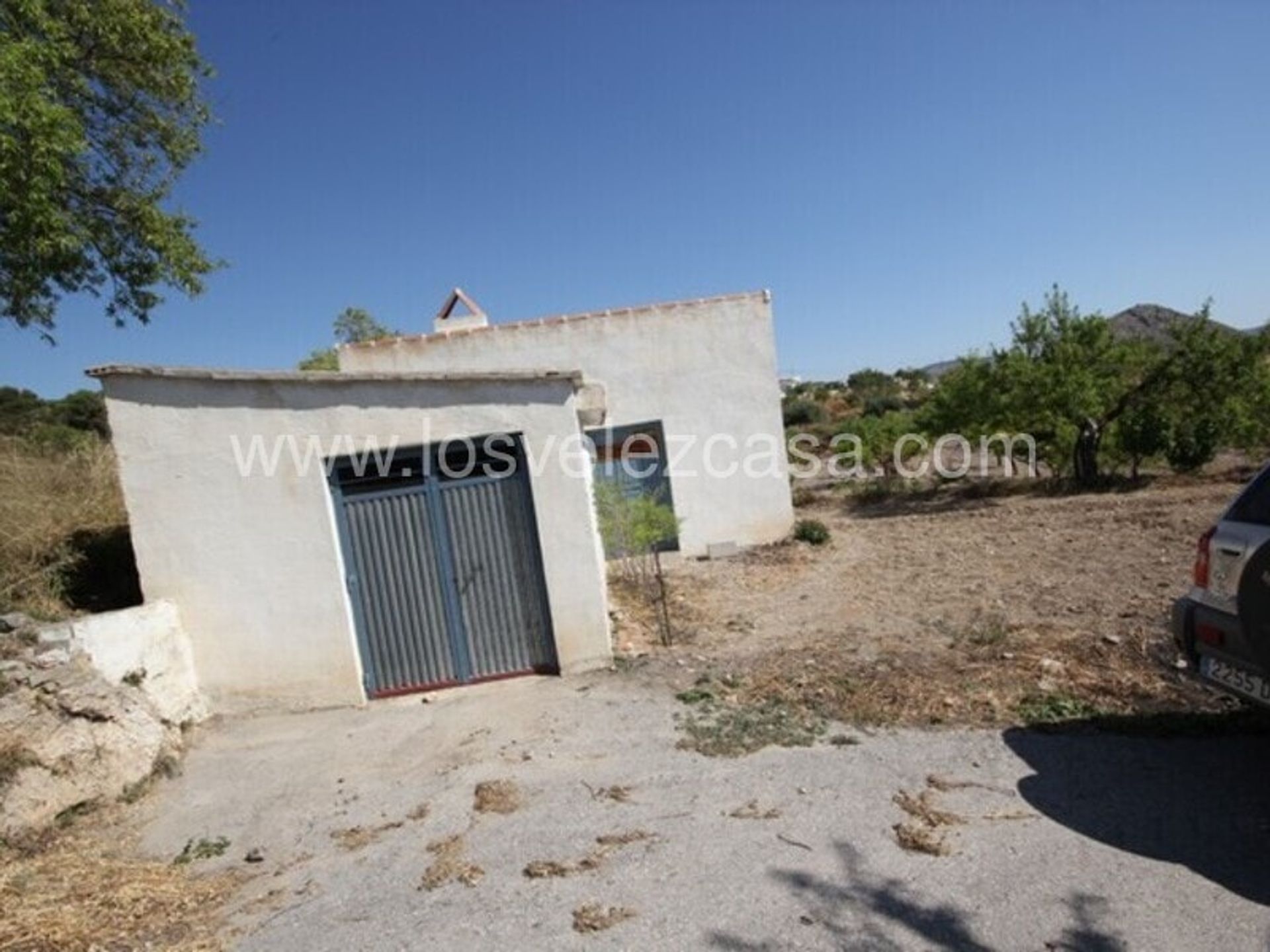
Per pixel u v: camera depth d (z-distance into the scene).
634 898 3.21
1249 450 15.16
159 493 6.20
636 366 12.45
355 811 4.52
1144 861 3.24
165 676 5.92
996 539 11.58
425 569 6.55
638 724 5.32
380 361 12.37
